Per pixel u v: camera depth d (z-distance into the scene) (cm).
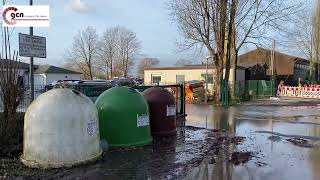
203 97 2919
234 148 973
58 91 775
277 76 5509
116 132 935
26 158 753
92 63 8175
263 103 2755
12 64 916
